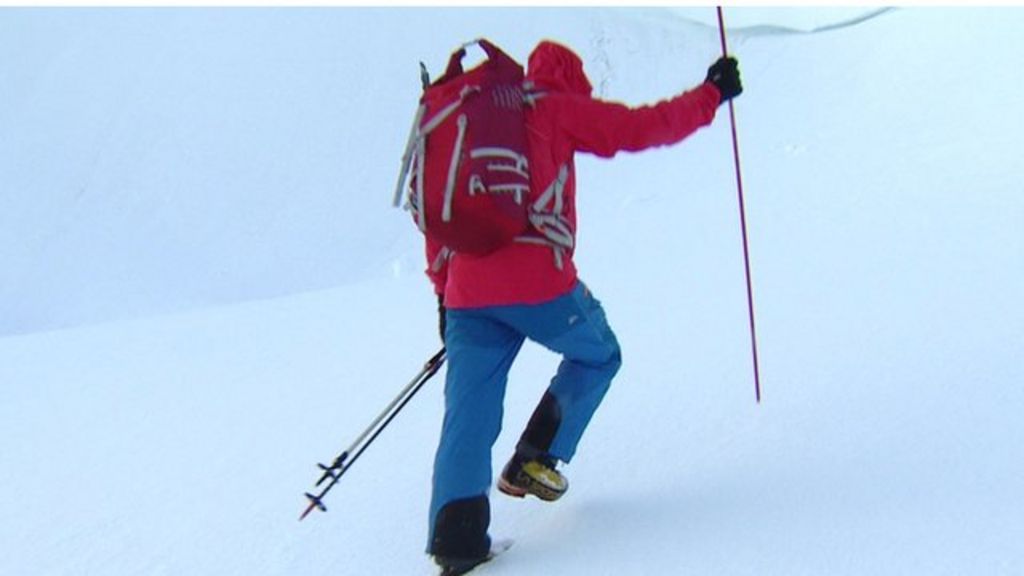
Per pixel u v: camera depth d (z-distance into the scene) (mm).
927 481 2848
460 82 2584
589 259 7465
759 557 2596
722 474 3139
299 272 36156
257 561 3150
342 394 5004
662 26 35625
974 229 5777
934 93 12547
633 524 2906
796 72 20578
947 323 4273
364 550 3098
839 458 3104
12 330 35938
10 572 3375
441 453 2707
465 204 2484
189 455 4375
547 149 2629
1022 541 2447
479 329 2781
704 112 2746
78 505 3945
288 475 3914
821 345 4289
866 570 2445
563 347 2768
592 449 3518
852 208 7129
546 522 3023
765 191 8672
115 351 6719
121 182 41000
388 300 7277
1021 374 3529
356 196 38250
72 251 39312
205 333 6914
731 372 4125
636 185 17422
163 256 38125
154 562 3281
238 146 41906
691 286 5883
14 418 5398
